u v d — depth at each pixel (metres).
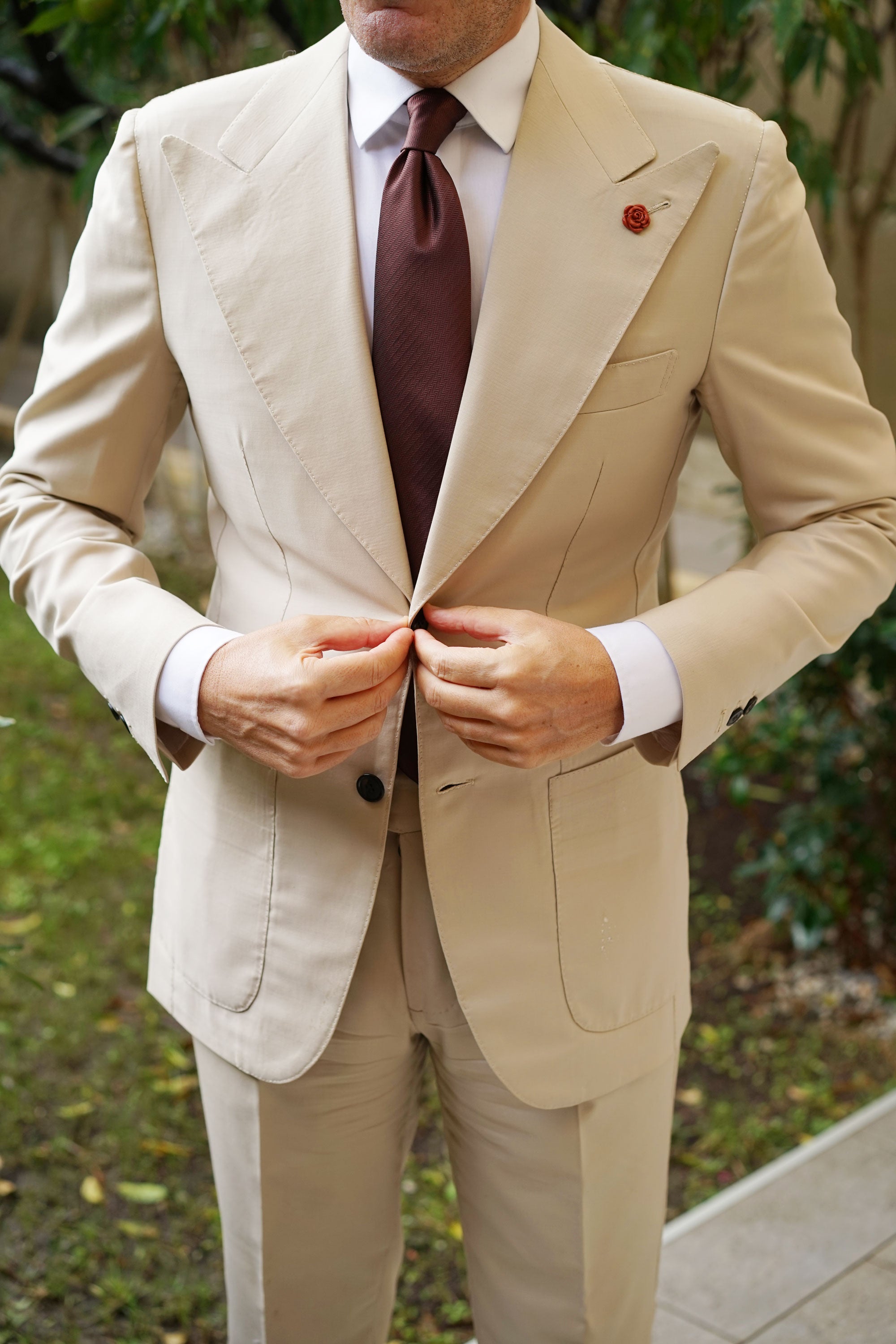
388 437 1.21
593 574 1.28
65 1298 2.17
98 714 4.57
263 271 1.22
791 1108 2.84
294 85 1.28
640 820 1.33
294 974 1.30
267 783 1.31
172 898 1.42
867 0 2.52
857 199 3.45
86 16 2.13
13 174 6.30
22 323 5.68
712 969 3.37
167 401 1.36
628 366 1.18
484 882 1.25
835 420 1.25
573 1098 1.30
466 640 1.24
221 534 1.40
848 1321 2.10
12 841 3.69
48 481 1.35
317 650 1.17
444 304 1.18
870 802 3.52
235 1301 1.50
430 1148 2.67
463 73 1.18
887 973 3.30
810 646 1.25
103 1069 2.79
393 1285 1.55
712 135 1.21
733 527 5.69
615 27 2.59
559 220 1.18
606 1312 1.42
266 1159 1.38
